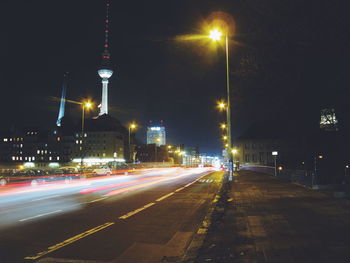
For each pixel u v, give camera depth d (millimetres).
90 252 7234
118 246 7754
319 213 10281
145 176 45250
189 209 13570
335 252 6156
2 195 19625
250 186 20984
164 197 18188
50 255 7004
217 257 6320
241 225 9086
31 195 19609
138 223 10555
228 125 27266
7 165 129000
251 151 94125
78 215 12062
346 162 17094
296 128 18453
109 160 130750
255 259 5977
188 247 7477
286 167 33312
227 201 14461
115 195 19438
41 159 135500
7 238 8492
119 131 140000
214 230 8680
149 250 7414
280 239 7234
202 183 29578
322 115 15539
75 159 134125
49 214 12281
